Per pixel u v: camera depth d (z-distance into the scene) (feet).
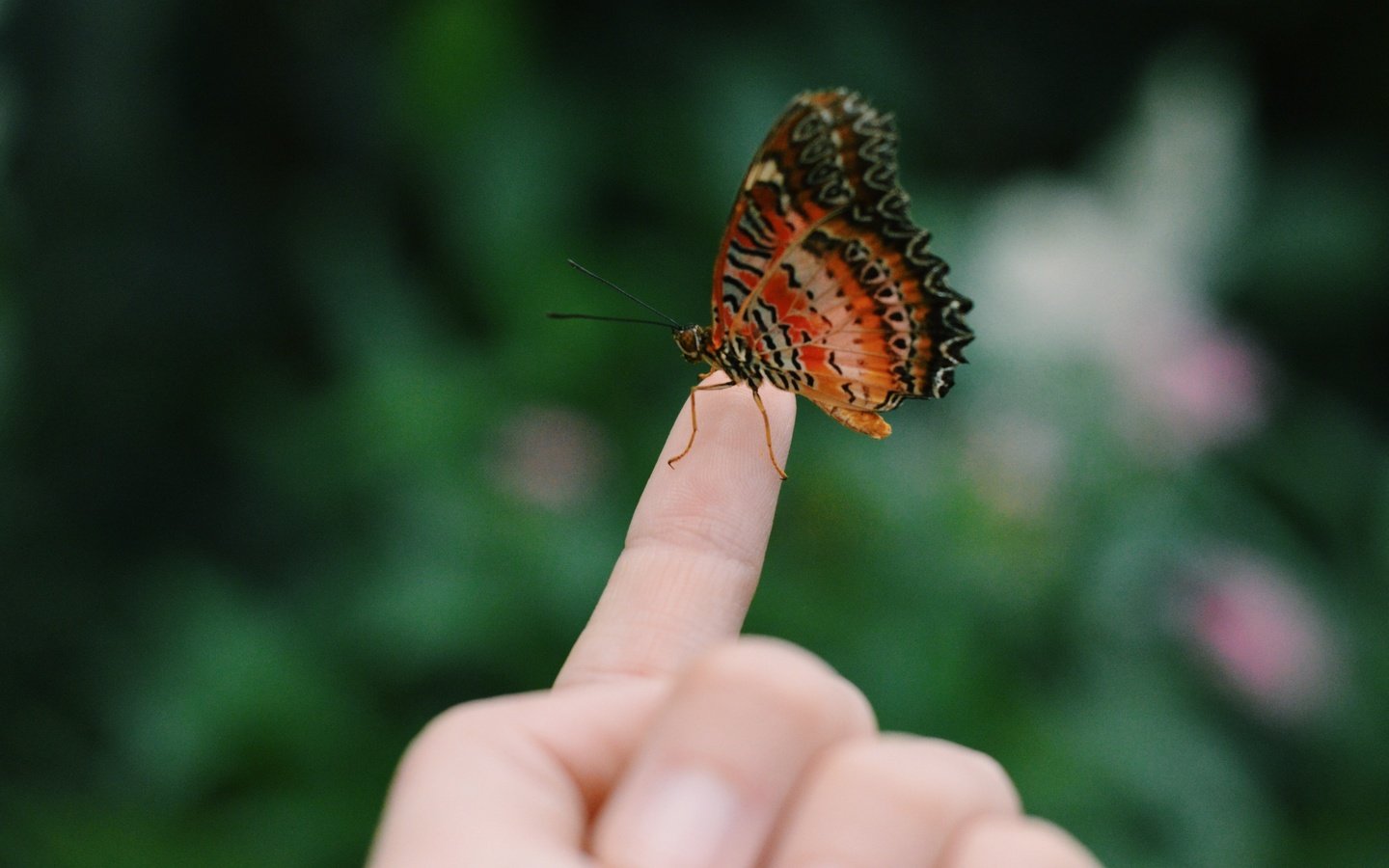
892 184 0.72
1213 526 1.28
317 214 1.81
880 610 1.07
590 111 1.76
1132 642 1.13
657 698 0.54
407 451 1.19
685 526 0.66
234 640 1.17
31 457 1.77
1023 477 1.10
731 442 0.68
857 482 1.10
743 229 0.74
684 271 1.67
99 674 1.61
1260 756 1.33
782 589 1.07
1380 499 1.58
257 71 1.81
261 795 1.13
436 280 1.62
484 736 0.53
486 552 1.12
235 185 1.86
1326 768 1.35
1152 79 1.35
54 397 1.80
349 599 1.23
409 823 0.51
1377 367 2.17
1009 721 1.05
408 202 1.73
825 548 1.09
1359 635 1.38
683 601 0.64
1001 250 1.27
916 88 2.01
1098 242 1.25
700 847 0.50
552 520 1.12
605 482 1.19
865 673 1.05
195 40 1.80
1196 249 1.28
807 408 1.28
